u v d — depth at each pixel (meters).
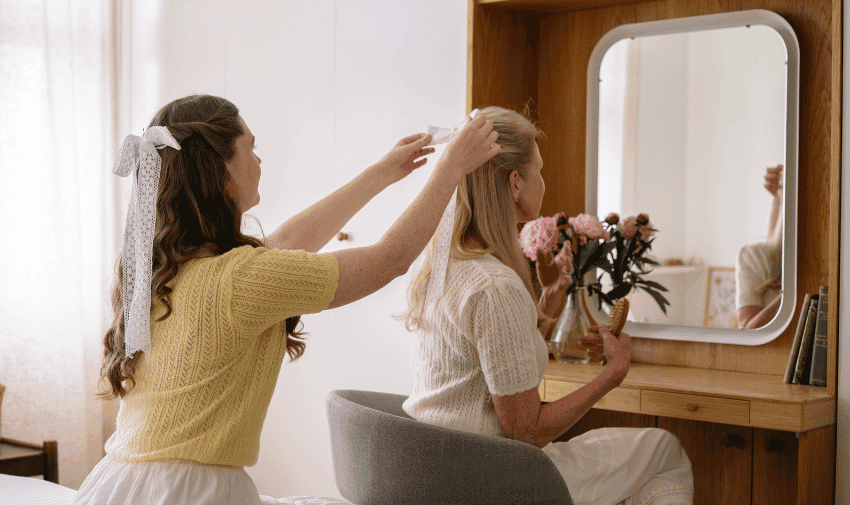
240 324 1.09
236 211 1.23
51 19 3.17
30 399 3.12
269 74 2.96
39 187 3.13
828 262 2.13
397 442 1.51
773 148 2.22
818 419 1.83
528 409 1.50
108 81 3.34
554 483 1.42
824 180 2.16
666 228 2.40
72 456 3.18
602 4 2.47
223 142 1.21
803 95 2.19
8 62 3.09
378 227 2.66
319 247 1.55
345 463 1.66
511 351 1.48
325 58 2.81
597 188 2.54
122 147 1.18
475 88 2.39
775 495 2.15
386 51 2.66
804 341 2.02
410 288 1.73
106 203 3.33
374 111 2.69
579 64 2.56
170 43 3.25
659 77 2.42
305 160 2.87
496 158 1.60
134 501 1.07
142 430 1.10
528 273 1.65
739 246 2.28
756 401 1.83
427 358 1.61
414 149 1.63
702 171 2.34
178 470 1.08
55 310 3.14
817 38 2.17
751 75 2.26
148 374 1.12
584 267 2.31
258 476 3.01
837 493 1.91
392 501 1.54
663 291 2.40
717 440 2.24
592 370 2.18
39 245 3.13
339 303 1.13
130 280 1.17
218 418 1.10
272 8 2.95
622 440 1.72
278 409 2.95
